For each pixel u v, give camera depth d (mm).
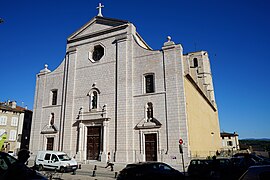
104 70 29938
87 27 33688
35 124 33531
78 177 18219
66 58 33938
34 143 32688
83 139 28812
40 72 35812
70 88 31797
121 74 28250
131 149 25344
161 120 24719
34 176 6473
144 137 25234
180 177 14930
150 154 24578
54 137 31234
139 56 28031
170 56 26125
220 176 16875
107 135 27234
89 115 29109
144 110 25859
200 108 33281
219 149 50812
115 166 24859
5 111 46406
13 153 41500
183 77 25016
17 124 47719
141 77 27172
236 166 17016
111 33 31016
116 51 29781
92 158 27812
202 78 45844
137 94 26797
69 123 30297
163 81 25781
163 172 14195
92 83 30312
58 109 32188
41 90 34812
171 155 23219
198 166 17922
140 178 13461
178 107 24250
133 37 29297
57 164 21469
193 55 58969
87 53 32281
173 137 23672
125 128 26156
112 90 28547
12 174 6090
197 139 27812
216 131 50656
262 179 5668
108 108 28125
